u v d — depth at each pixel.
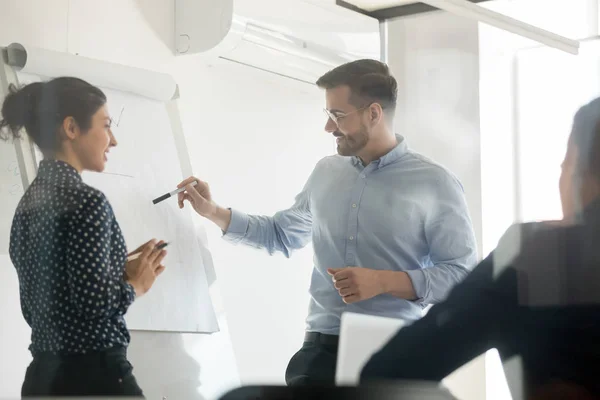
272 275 3.09
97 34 2.64
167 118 2.67
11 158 2.22
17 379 2.15
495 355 2.98
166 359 2.48
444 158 3.42
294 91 3.28
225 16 2.83
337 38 3.29
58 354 2.05
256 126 3.15
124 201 2.43
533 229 1.35
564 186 1.47
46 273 2.08
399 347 1.26
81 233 2.08
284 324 3.12
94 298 2.07
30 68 2.28
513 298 1.27
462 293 1.28
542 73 3.30
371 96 2.61
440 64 3.46
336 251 2.62
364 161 2.66
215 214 2.71
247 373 2.99
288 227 2.83
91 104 2.36
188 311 2.55
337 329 2.54
